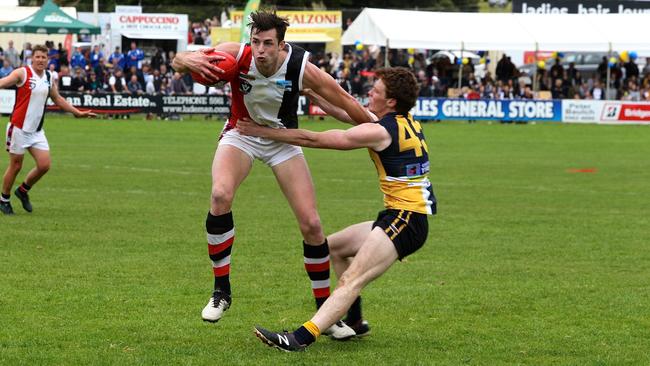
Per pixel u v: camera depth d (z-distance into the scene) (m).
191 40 87.38
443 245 22.59
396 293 17.22
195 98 68.94
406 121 13.16
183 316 15.17
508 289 17.70
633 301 16.80
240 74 13.40
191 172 38.50
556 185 36.50
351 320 13.92
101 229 23.81
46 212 26.64
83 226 24.22
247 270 19.11
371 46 83.88
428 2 114.62
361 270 12.75
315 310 15.79
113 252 20.69
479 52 91.38
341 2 108.31
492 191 34.19
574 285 18.12
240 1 104.06
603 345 13.79
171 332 14.14
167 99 68.69
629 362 12.88
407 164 12.95
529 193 33.78
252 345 13.48
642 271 19.72
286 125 13.96
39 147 25.91
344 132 12.83
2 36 85.69
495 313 15.79
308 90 13.83
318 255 13.88
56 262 19.38
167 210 27.59
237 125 12.91
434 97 73.19
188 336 13.94
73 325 14.41
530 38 73.62
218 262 13.57
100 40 84.69
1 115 65.31
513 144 56.00
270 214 27.30
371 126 12.90
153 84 70.94
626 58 73.44
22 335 13.74
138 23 81.62
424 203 12.99
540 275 19.12
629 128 70.00
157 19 82.06
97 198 30.05
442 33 73.56
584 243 23.17
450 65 77.69
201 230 24.02
